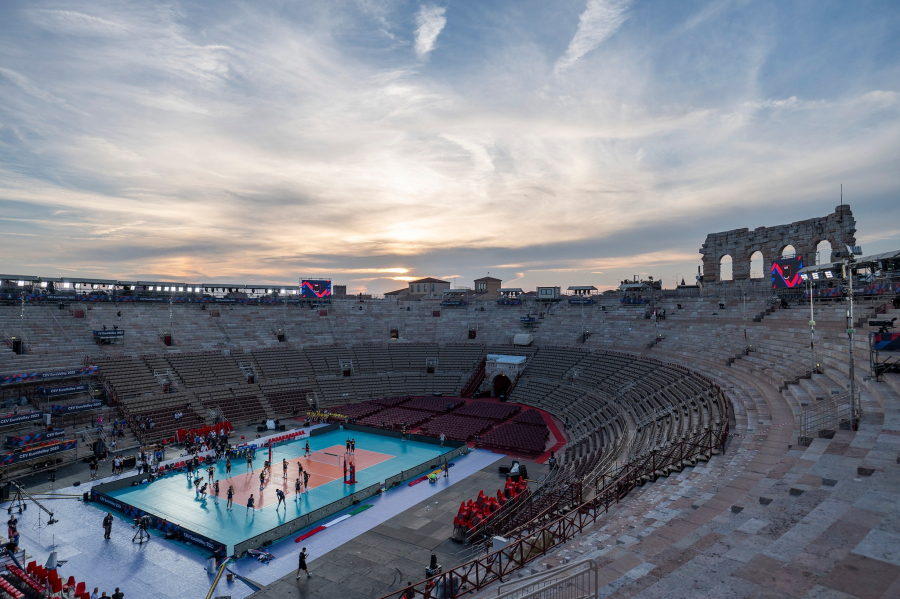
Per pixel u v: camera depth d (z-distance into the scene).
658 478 30.19
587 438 58.28
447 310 119.31
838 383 33.94
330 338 105.19
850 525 13.53
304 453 61.50
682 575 12.59
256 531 39.69
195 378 80.00
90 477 52.41
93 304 83.81
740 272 87.56
